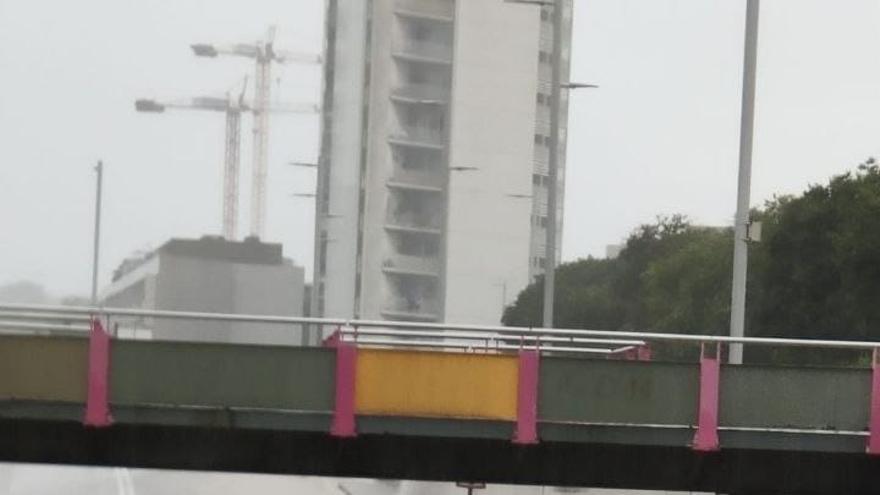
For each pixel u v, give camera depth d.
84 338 35.97
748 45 47.16
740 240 47.12
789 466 40.03
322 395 36.78
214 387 36.53
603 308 163.12
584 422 37.34
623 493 79.69
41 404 35.88
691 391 37.66
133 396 36.31
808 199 98.81
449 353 37.12
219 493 92.88
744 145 47.09
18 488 93.88
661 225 172.50
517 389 37.19
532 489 84.81
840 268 93.81
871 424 37.75
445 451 39.34
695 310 123.75
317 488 97.12
